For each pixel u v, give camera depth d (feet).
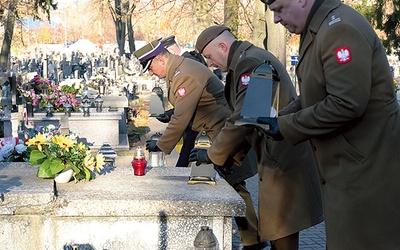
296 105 11.90
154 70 17.83
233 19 70.64
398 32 101.76
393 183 9.93
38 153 13.33
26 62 126.93
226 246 12.34
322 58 9.88
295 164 14.47
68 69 112.57
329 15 10.02
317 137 10.37
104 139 40.01
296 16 10.36
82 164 13.53
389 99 9.96
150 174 14.46
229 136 13.12
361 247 10.12
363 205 10.02
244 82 13.80
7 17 104.01
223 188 13.10
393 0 99.81
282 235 14.52
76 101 41.65
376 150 9.91
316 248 20.83
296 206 14.47
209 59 15.34
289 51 148.97
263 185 14.83
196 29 63.10
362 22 9.82
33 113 39.47
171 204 11.97
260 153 14.90
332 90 9.64
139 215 12.01
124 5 121.70
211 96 17.62
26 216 11.94
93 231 12.12
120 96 49.37
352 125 9.97
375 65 9.78
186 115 17.10
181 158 20.11
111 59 112.37
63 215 11.90
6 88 45.09
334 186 10.30
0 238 11.93
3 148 17.20
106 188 12.87
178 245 12.23
